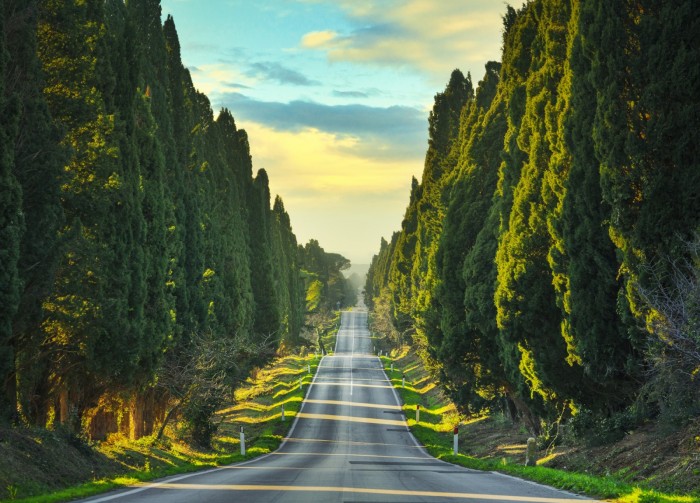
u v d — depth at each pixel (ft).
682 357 53.67
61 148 71.20
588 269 73.67
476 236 127.75
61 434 71.72
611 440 76.13
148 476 66.80
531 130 97.81
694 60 61.52
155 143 114.42
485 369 124.77
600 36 68.23
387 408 228.63
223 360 132.87
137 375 105.29
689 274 59.47
